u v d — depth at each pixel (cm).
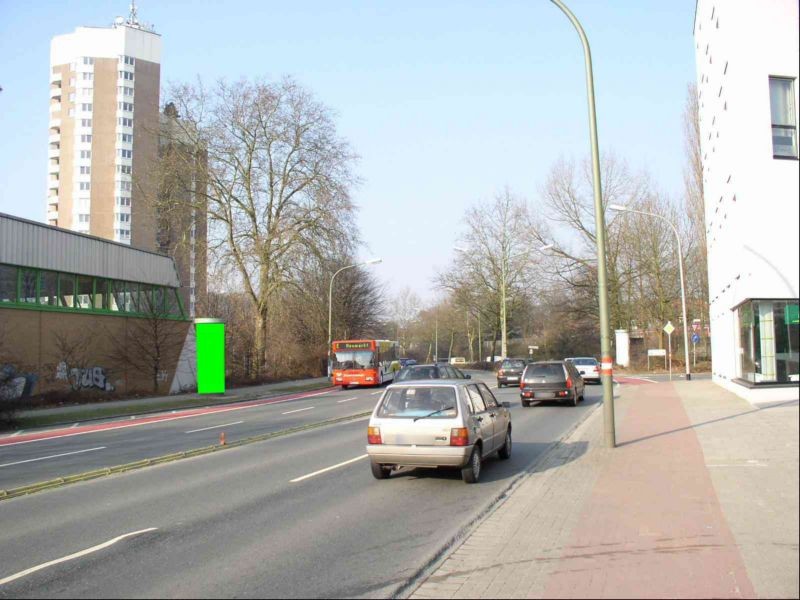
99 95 9425
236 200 4112
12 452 1560
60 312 3117
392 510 850
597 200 1291
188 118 4022
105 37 9488
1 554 691
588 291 5659
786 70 1859
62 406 2816
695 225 4919
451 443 988
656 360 5369
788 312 1834
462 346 9988
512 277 6222
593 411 2141
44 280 3067
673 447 1230
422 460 1000
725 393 2419
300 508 869
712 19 2392
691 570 548
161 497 962
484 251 6269
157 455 1418
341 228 4159
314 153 4153
